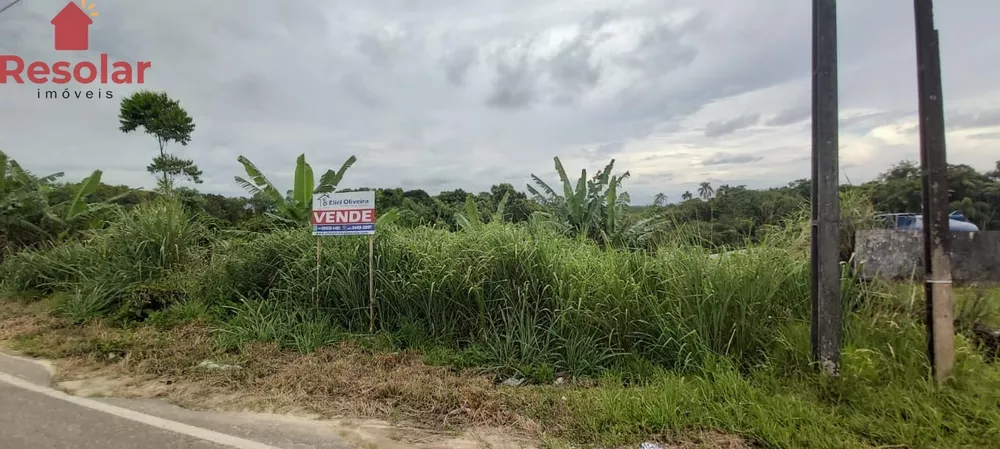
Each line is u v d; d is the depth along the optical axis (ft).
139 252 24.18
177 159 76.38
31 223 32.24
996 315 13.98
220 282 22.09
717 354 13.57
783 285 15.29
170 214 25.93
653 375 13.38
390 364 15.17
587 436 10.37
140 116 73.51
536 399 12.27
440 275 17.71
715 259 15.37
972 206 23.66
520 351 15.33
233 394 13.10
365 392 12.89
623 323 14.98
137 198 39.47
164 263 24.09
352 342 17.24
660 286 15.71
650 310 15.03
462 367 15.05
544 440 10.27
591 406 11.53
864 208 16.61
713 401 11.43
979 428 9.71
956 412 10.30
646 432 10.39
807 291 15.03
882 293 14.33
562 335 15.38
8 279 27.48
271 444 10.13
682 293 14.89
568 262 17.29
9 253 29.94
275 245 21.95
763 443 9.81
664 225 19.81
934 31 12.20
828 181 12.31
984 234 12.37
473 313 17.19
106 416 11.51
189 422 11.22
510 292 16.63
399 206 53.01
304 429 10.91
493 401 12.13
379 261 19.39
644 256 16.71
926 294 12.19
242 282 21.71
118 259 24.23
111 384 13.82
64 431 10.66
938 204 12.00
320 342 17.19
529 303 16.43
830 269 12.28
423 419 11.50
